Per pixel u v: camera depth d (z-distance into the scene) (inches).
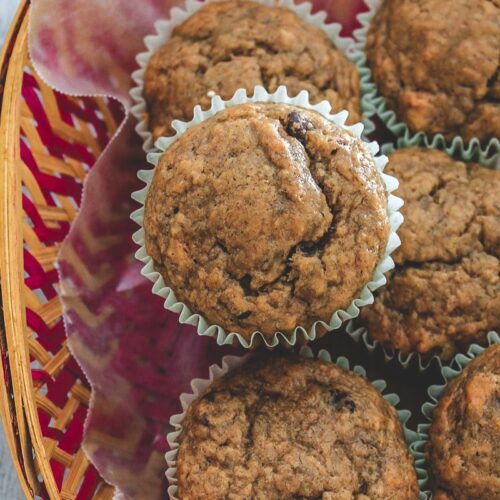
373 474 12.0
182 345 14.3
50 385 13.5
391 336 13.4
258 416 12.2
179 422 13.0
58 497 12.1
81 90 14.2
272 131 11.9
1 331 12.2
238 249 11.8
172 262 12.1
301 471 11.8
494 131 13.8
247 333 12.2
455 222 13.2
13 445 12.1
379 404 12.5
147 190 12.7
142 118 14.4
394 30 14.1
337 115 12.7
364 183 12.1
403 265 13.3
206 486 11.9
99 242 14.3
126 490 13.4
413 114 14.0
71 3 13.9
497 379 12.1
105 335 14.1
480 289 13.1
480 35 13.6
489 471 11.9
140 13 14.4
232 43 13.7
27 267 13.7
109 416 13.7
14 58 13.2
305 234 11.8
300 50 13.8
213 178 11.9
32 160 14.0
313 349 13.8
